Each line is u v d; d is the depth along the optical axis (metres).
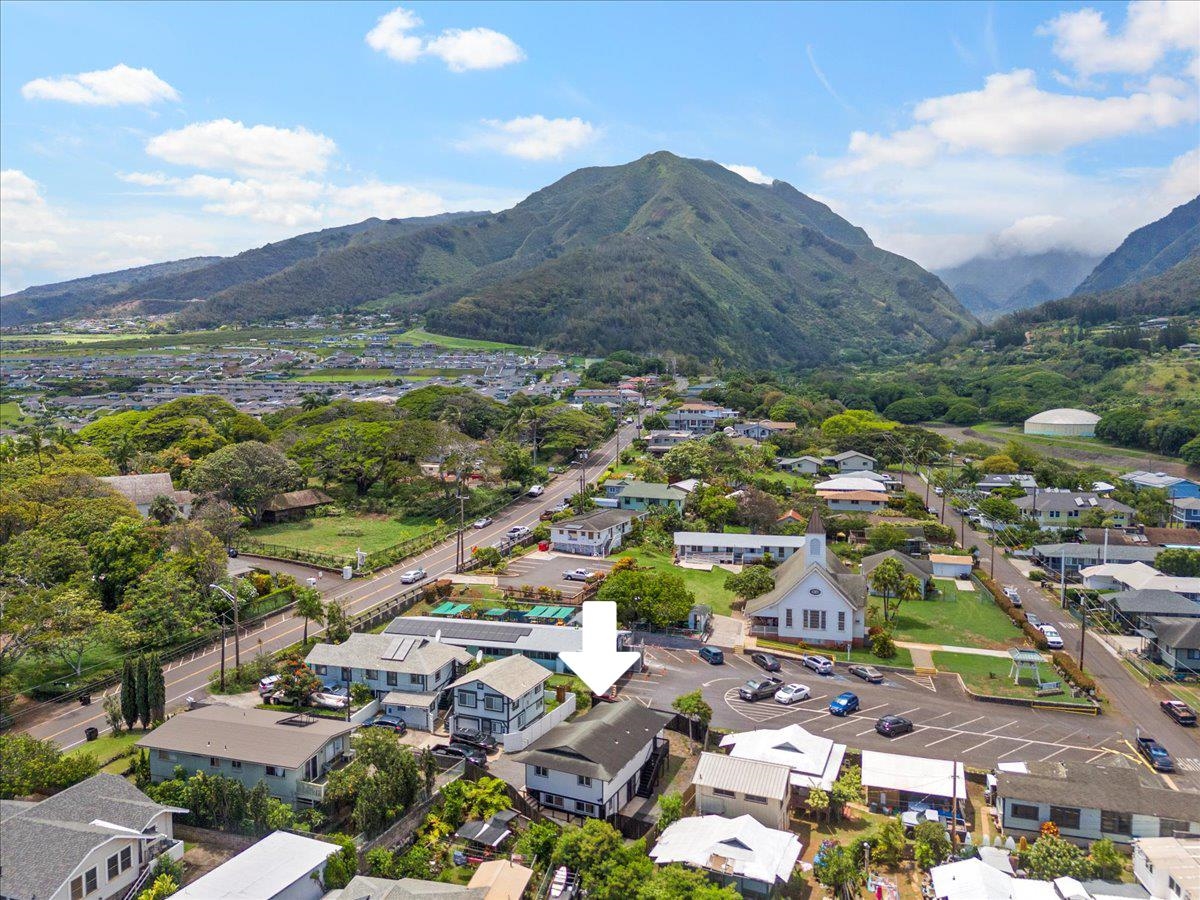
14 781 51.38
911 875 48.28
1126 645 87.69
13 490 99.06
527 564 107.56
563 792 54.47
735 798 53.34
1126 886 45.22
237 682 71.81
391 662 68.69
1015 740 65.00
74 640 72.31
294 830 49.41
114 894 43.78
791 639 86.00
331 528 125.00
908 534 119.44
